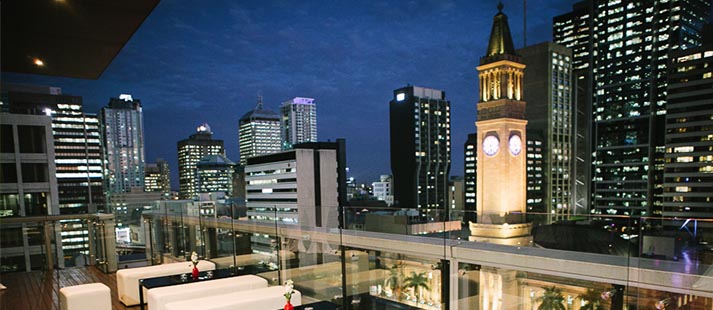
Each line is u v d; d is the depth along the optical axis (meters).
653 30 93.25
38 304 5.69
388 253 5.75
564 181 118.38
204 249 7.62
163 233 8.13
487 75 88.88
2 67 2.49
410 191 141.38
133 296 5.82
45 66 4.95
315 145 78.94
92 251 7.88
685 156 72.62
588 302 4.28
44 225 7.42
